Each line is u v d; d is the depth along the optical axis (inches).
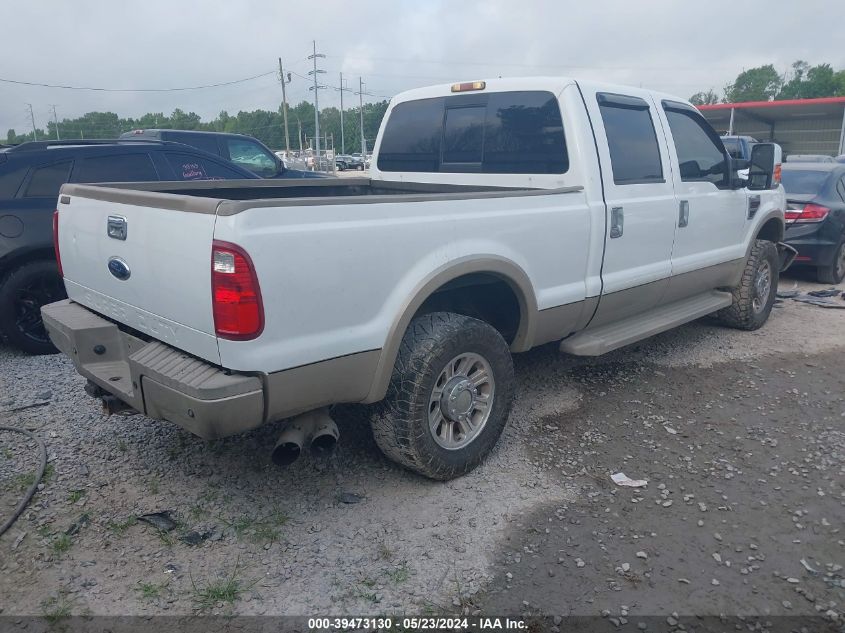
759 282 263.3
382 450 149.8
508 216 154.3
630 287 193.9
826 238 351.3
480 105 199.2
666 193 202.2
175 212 121.4
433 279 139.6
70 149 242.4
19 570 123.3
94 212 145.3
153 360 127.1
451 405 149.3
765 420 187.6
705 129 226.8
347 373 130.9
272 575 123.7
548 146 183.3
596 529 138.3
